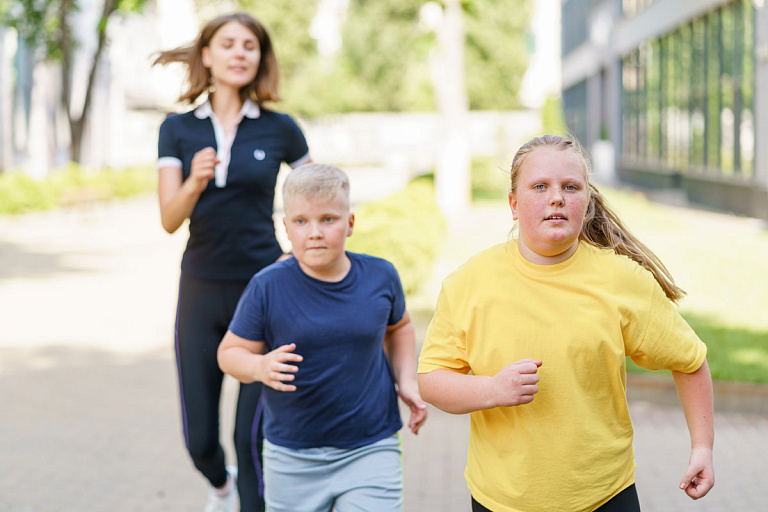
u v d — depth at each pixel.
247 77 5.18
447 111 26.53
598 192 3.49
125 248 22.75
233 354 4.14
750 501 6.49
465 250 20.11
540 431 3.30
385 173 59.72
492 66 71.94
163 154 5.23
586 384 3.29
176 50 5.46
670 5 34.44
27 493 6.61
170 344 11.91
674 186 34.91
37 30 34.06
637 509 3.44
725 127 28.27
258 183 5.16
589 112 56.97
